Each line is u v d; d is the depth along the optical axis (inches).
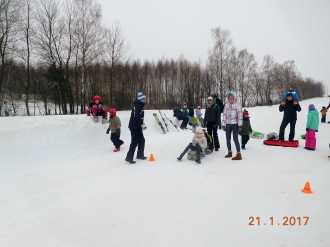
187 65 1592.0
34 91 955.3
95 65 954.7
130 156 238.7
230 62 1596.9
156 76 1663.4
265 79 1994.3
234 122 238.5
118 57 880.9
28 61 714.8
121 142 318.7
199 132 238.2
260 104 1909.4
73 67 829.2
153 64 1720.0
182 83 1537.9
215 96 293.3
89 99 1101.1
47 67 755.4
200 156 241.9
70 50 727.1
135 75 1384.1
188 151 251.1
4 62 663.1
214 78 1528.1
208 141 269.6
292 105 294.8
